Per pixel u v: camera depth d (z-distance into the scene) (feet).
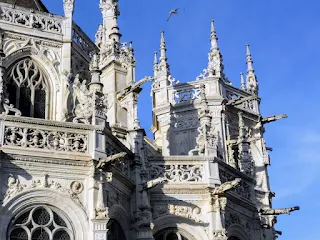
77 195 74.54
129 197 83.56
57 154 74.54
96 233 72.64
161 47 130.82
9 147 72.69
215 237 84.43
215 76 124.77
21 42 98.07
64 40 101.40
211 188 86.63
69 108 94.84
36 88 97.30
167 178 87.40
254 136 129.08
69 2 104.78
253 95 128.57
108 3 109.70
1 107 76.38
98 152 76.33
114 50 102.83
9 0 109.19
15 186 71.92
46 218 72.79
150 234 81.15
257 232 96.48
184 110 123.75
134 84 94.38
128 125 91.66
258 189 123.44
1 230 69.46
